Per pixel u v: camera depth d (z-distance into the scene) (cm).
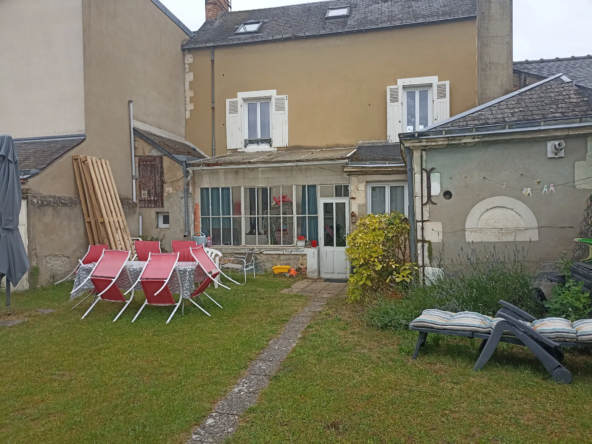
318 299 712
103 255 604
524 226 602
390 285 650
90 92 914
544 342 372
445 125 632
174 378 384
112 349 460
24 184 764
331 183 971
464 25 1070
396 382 369
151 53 1123
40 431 300
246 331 521
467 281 550
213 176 1052
